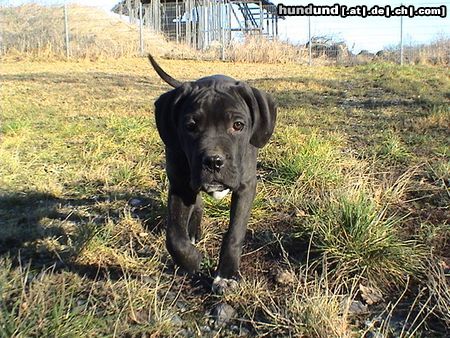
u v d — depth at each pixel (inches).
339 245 32.6
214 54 212.1
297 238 35.8
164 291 30.2
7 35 199.8
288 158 50.6
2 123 71.3
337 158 53.6
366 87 122.3
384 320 27.1
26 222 40.3
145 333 25.9
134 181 50.1
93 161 55.9
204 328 26.9
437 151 58.9
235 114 29.5
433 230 36.4
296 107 92.4
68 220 41.1
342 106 95.3
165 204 40.8
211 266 33.0
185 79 137.2
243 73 156.9
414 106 92.9
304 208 40.7
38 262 33.3
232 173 28.7
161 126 31.4
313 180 45.9
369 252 31.6
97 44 203.0
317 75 150.7
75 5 284.2
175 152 30.9
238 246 30.8
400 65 175.5
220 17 259.3
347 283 30.5
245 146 30.6
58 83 123.6
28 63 170.1
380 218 35.4
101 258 33.3
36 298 26.1
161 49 223.9
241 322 27.1
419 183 46.9
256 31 271.7
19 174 51.4
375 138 67.1
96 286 30.1
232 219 30.9
